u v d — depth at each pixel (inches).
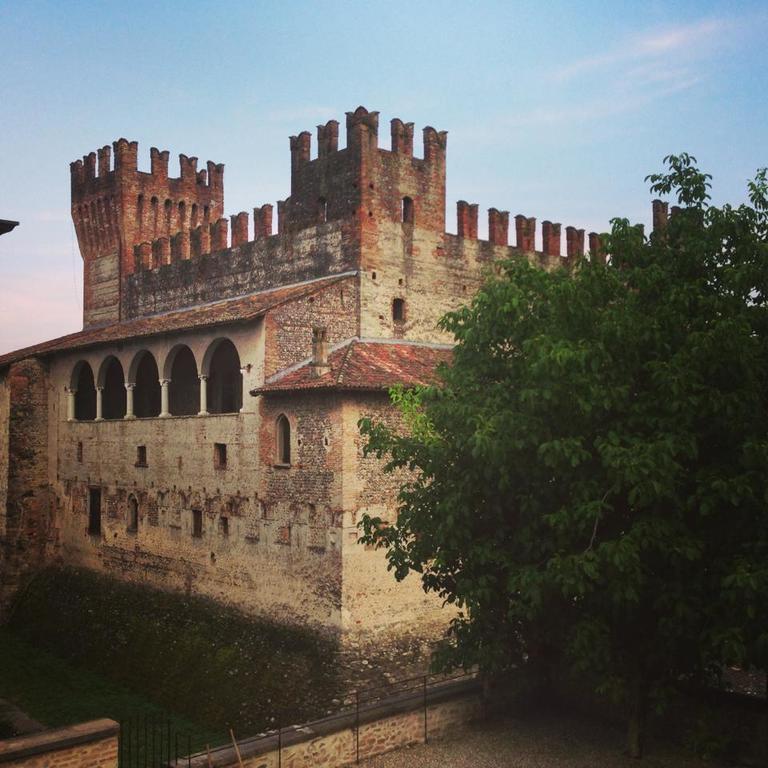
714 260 891.4
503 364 949.2
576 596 880.3
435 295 1728.6
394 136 1690.5
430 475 954.1
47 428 2134.6
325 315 1572.3
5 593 2063.2
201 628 1540.4
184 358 1957.4
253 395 1504.7
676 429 800.9
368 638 1336.1
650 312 872.3
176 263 2086.6
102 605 1806.1
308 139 1760.6
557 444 794.8
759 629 779.4
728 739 916.0
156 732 1279.5
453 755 940.6
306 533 1391.5
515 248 1883.6
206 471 1608.0
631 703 917.8
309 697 1266.0
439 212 1753.2
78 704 1438.2
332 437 1359.5
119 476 1855.3
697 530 842.2
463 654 935.7
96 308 2384.4
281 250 1791.3
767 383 845.8
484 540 902.4
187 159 2421.3
